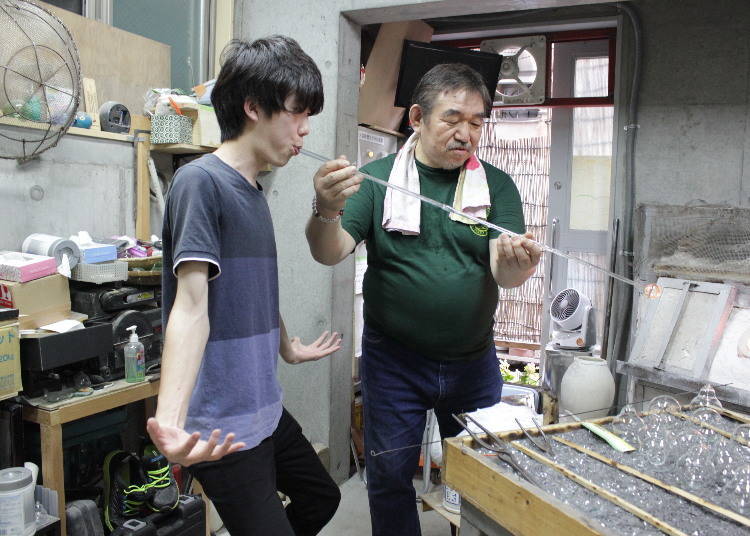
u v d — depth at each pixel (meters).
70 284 2.12
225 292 1.26
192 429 1.26
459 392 1.96
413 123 1.87
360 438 3.23
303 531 1.66
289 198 2.94
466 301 1.80
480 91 1.73
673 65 2.90
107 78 2.49
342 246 1.69
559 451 1.33
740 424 1.47
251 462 1.32
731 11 2.78
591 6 3.17
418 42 3.07
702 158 2.88
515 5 2.62
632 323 2.98
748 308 2.14
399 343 1.91
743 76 2.78
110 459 2.13
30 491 1.73
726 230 2.36
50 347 1.82
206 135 2.59
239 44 1.27
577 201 3.56
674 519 1.05
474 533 1.27
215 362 1.27
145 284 2.25
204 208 1.19
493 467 1.18
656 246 2.50
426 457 2.49
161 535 2.05
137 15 2.70
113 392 1.98
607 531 0.94
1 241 2.10
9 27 1.89
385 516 1.93
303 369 2.96
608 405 2.02
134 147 2.57
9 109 1.92
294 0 2.87
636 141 3.00
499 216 1.83
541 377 3.52
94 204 2.42
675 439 1.33
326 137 2.84
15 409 1.81
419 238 1.81
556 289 3.61
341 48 2.80
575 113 3.54
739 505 1.10
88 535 1.94
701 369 2.09
